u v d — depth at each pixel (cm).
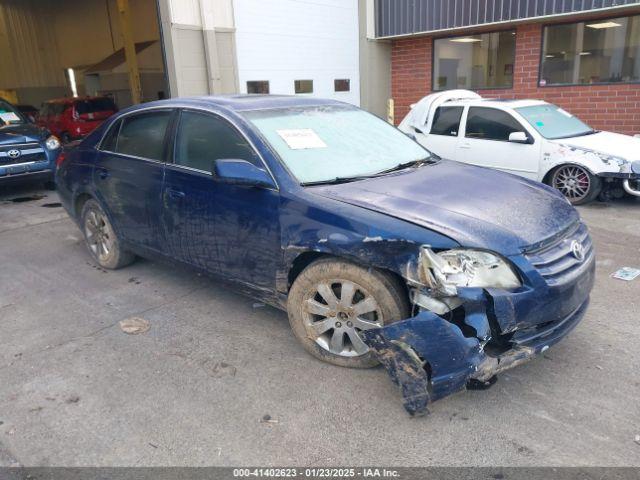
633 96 1056
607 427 278
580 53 1104
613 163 697
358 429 283
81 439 283
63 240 655
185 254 426
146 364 355
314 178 356
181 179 410
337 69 1330
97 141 510
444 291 274
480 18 1141
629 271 493
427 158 433
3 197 942
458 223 296
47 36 2641
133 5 2066
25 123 985
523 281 283
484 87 1259
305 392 317
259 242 360
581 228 346
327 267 326
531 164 764
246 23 1103
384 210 311
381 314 311
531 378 323
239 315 425
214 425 290
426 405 278
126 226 485
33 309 452
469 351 267
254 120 386
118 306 450
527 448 265
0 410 310
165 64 1017
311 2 1224
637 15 1013
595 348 356
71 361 363
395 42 1392
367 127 442
